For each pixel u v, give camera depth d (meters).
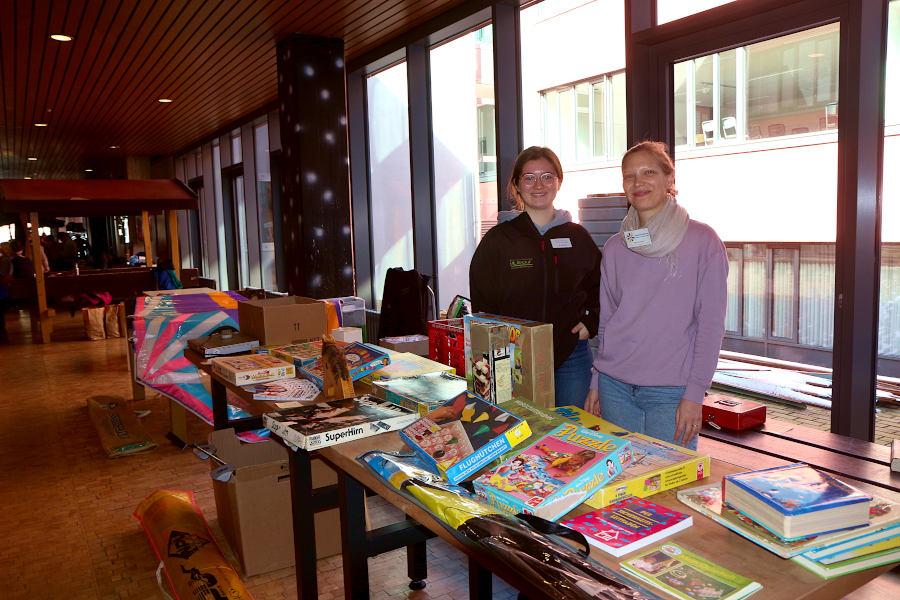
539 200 2.50
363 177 7.12
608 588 1.04
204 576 2.44
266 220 10.10
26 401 5.68
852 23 2.78
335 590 2.57
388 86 6.60
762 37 3.14
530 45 4.77
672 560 1.15
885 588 1.92
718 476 1.54
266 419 1.97
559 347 2.55
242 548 2.67
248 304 3.33
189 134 11.42
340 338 3.29
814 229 3.16
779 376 3.50
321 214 6.21
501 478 1.45
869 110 2.79
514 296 2.56
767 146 3.29
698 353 1.99
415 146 6.01
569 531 1.24
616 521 1.29
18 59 6.37
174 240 9.20
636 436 1.70
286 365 2.62
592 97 4.36
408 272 5.04
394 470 1.51
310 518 2.23
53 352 7.99
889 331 2.95
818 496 1.21
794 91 3.12
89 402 5.25
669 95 3.65
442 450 1.59
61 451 4.36
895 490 2.28
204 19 5.31
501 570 1.22
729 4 3.16
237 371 2.51
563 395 2.61
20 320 11.20
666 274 2.02
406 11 5.21
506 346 1.94
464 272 5.88
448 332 2.38
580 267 2.54
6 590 2.66
